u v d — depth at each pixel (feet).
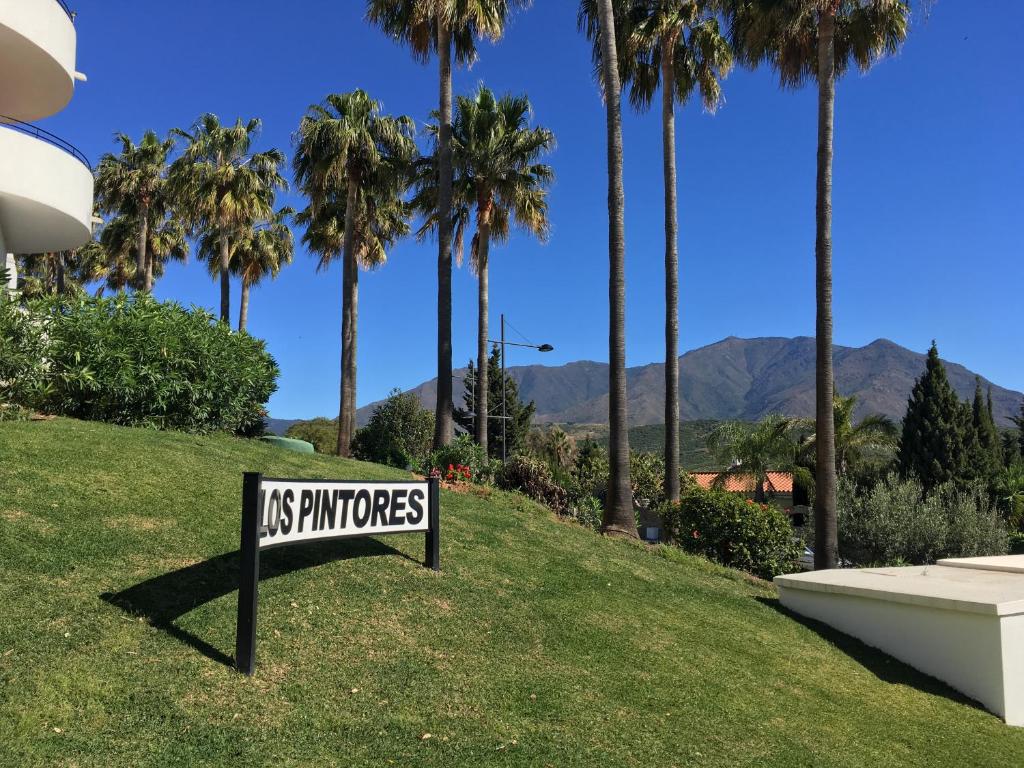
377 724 13.80
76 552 17.51
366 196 84.38
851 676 24.11
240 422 42.47
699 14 62.75
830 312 51.98
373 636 17.60
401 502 21.77
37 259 145.18
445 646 18.13
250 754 11.97
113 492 21.85
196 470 26.40
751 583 38.63
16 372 29.32
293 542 16.65
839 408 101.50
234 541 20.81
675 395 59.06
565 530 38.19
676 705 17.76
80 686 12.62
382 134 80.33
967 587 27.84
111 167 118.32
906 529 64.39
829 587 30.09
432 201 78.48
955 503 71.20
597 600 25.39
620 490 45.91
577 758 14.10
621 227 48.42
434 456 51.57
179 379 35.96
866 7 55.42
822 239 52.60
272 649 15.66
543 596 24.16
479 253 77.66
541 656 19.04
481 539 29.53
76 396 32.68
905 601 26.78
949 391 107.04
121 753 11.28
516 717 15.30
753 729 17.40
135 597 16.25
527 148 76.07
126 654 13.99
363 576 21.02
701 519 46.68
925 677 25.76
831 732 18.42
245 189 100.42
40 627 14.06
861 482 104.12
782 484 135.64
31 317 30.96
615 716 16.37
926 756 18.24
